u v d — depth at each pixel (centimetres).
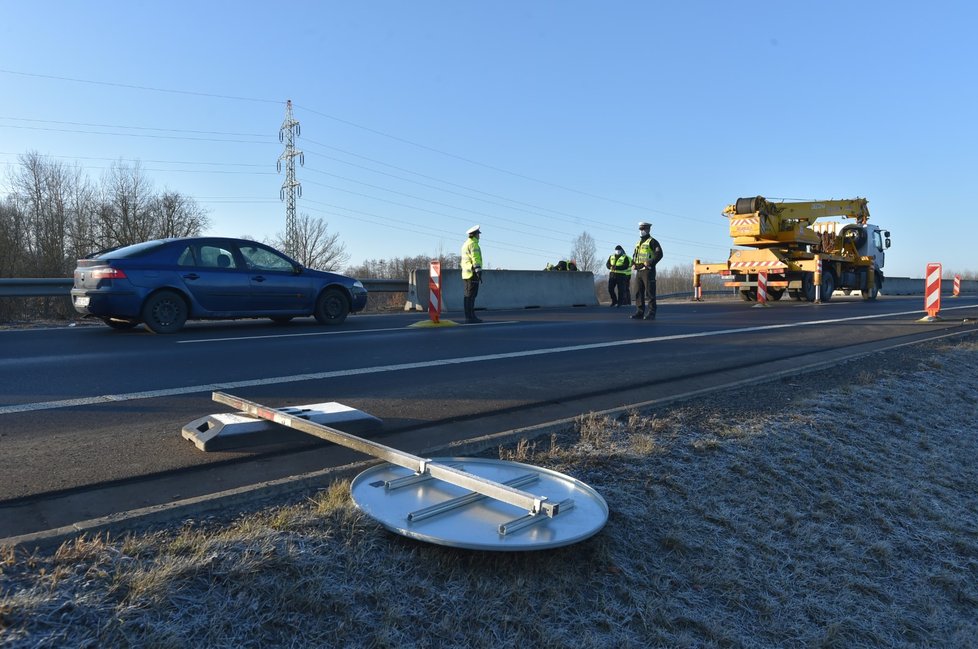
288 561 244
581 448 406
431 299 1159
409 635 230
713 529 347
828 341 996
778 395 602
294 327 1102
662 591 288
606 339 974
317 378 616
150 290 941
